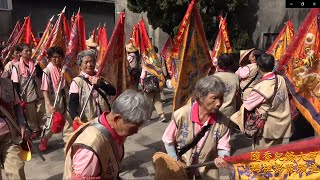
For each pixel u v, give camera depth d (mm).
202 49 4496
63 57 5406
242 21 15594
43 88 5207
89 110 4164
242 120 3977
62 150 5832
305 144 2326
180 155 2910
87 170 2035
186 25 4336
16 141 3432
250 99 3889
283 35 6566
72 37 5238
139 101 2131
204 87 2652
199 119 2807
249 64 5469
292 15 15297
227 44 6852
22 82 5941
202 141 2832
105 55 4258
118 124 2148
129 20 18969
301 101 3795
